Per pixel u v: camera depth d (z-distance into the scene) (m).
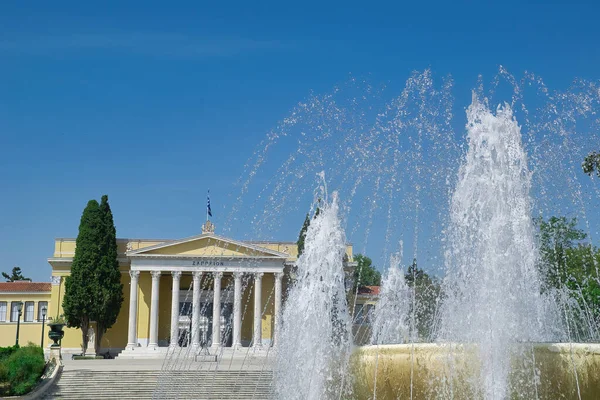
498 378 9.56
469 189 12.11
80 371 36.84
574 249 23.00
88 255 54.72
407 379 9.84
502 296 11.28
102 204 56.34
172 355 48.22
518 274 11.45
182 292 61.44
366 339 29.92
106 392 34.16
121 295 55.53
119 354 56.22
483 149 12.12
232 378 33.66
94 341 58.16
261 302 59.62
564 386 8.80
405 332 22.56
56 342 38.44
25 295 63.72
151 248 57.81
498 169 11.95
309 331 14.62
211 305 61.78
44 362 36.38
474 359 9.77
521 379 9.38
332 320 14.93
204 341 56.06
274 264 58.22
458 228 12.17
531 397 9.30
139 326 59.66
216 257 57.78
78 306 53.72
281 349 15.52
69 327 54.97
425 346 9.88
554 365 8.88
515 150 12.02
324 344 14.47
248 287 61.12
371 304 55.56
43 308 62.94
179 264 58.06
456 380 9.76
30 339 62.69
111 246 55.72
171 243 58.00
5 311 63.41
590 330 21.69
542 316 15.32
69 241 61.78
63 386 34.59
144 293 60.19
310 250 15.69
